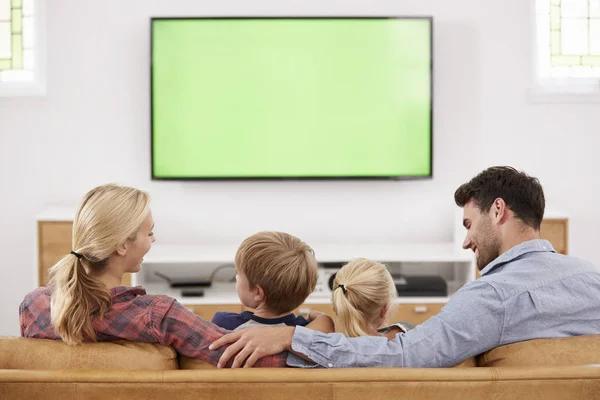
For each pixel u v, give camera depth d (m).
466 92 4.35
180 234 4.41
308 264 1.87
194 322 1.61
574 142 4.37
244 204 4.41
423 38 4.27
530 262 1.69
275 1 4.29
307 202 4.42
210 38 4.26
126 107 4.33
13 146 4.33
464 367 1.55
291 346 1.57
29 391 1.50
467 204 1.86
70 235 3.95
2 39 4.36
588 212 4.41
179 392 1.49
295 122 4.33
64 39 4.28
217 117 4.31
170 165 4.32
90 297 1.60
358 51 4.29
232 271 4.41
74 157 4.34
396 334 1.69
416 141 4.34
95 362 1.55
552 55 4.39
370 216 4.42
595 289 1.66
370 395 1.49
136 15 4.28
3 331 4.41
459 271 4.26
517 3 4.30
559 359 1.56
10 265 4.38
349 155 4.36
